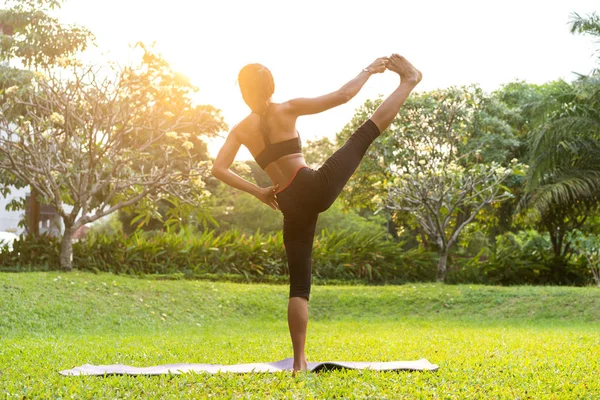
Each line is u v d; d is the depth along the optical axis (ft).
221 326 39.19
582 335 28.73
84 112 47.62
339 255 63.16
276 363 16.53
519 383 14.21
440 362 17.38
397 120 67.72
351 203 74.49
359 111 72.59
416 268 66.13
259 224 107.04
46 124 45.83
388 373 14.93
